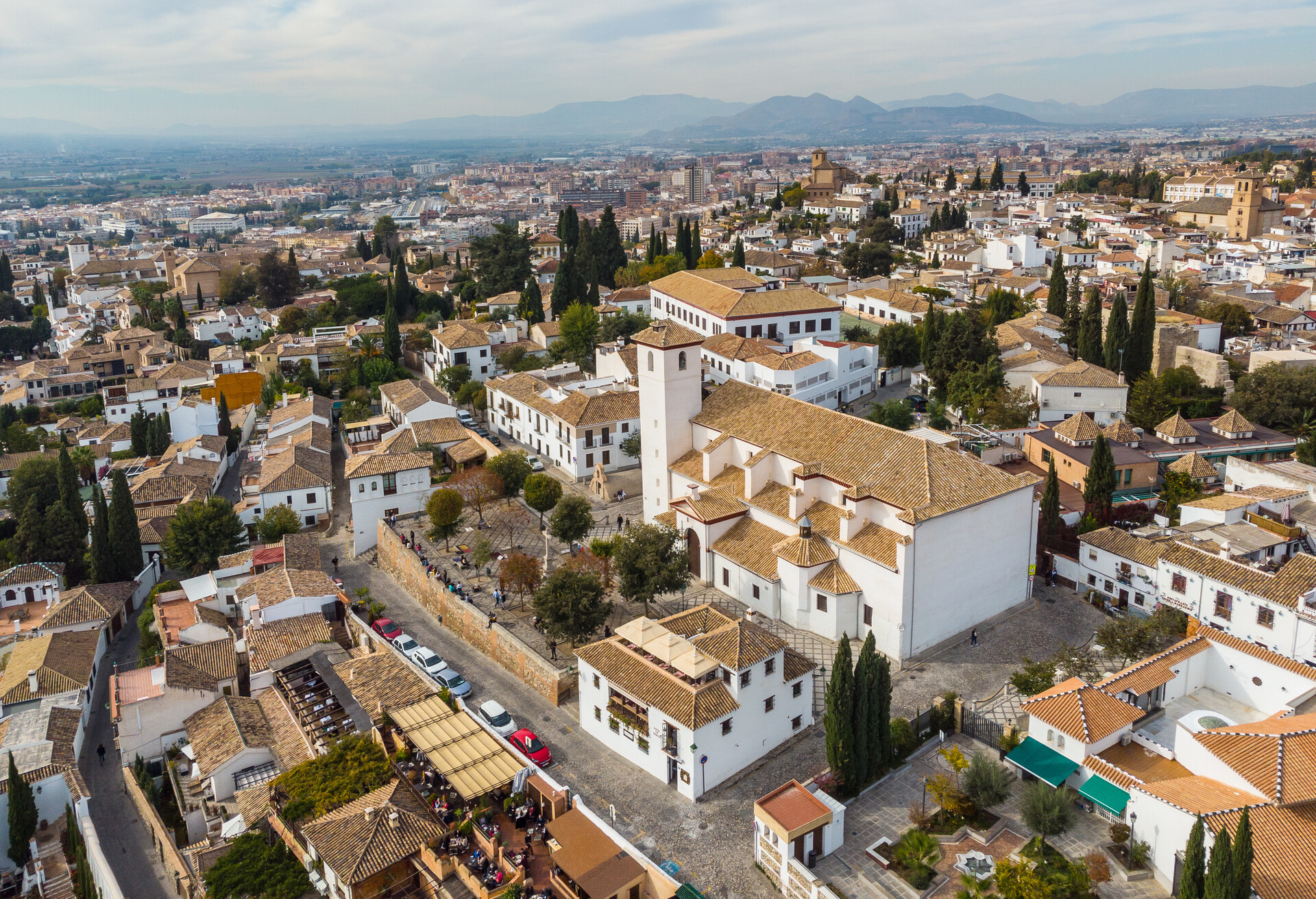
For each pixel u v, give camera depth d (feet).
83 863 213.25
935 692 227.40
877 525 249.75
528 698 246.47
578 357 506.48
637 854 179.01
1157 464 324.39
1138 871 168.04
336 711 249.55
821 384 412.77
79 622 329.52
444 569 309.01
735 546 276.21
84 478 497.05
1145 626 227.81
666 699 201.98
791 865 170.91
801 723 222.48
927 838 172.86
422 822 195.21
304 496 396.16
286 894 191.31
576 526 297.12
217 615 316.60
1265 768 167.84
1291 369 382.01
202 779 240.53
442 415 454.81
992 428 389.19
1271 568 231.30
